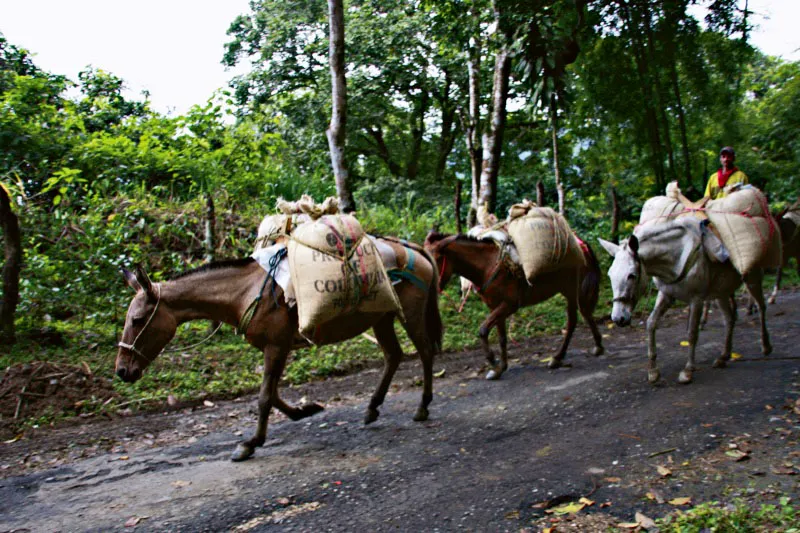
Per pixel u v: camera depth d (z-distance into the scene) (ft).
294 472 16.29
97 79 50.16
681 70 45.75
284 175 45.42
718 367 23.53
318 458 17.25
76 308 29.63
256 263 18.24
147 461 17.67
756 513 12.27
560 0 33.71
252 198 42.42
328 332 18.25
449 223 48.73
